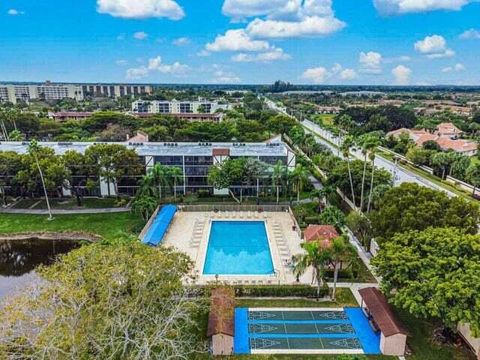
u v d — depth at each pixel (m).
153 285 28.92
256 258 50.50
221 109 190.38
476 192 76.94
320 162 89.00
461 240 32.31
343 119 162.50
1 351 21.58
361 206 61.19
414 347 31.94
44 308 23.62
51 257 51.41
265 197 72.56
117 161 65.88
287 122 133.12
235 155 72.81
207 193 73.00
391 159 109.56
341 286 42.19
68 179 65.31
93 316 24.89
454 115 189.00
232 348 31.17
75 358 22.08
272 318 36.25
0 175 65.94
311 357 31.03
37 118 125.25
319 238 47.16
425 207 40.66
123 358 24.73
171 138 114.88
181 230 58.16
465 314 27.03
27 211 65.19
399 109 171.88
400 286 32.56
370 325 35.19
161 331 25.86
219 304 34.47
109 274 26.84
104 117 130.12
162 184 63.97
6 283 44.75
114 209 66.06
